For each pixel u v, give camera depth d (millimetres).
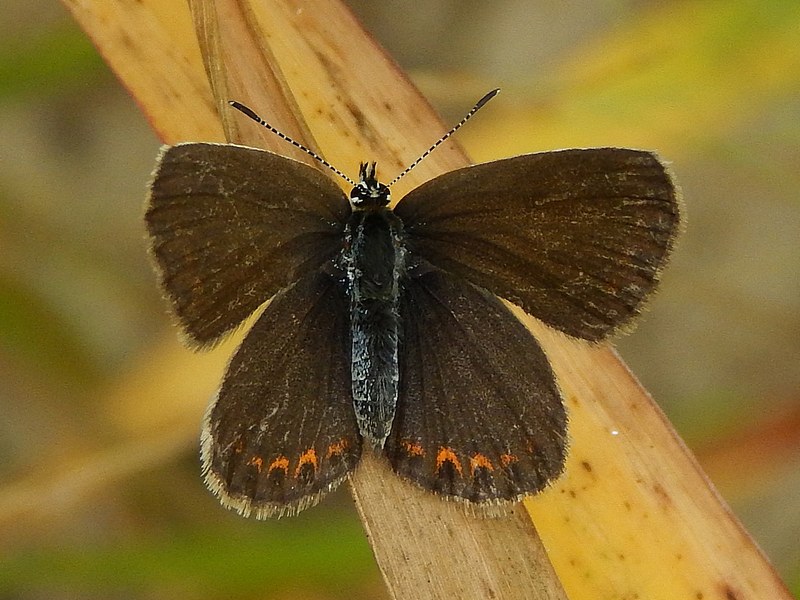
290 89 140
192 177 135
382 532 137
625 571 135
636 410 137
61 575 157
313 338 141
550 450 137
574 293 139
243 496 139
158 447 160
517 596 135
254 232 138
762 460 157
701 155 169
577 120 155
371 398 140
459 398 140
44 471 159
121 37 139
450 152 142
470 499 136
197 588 160
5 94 159
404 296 142
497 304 141
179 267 136
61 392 166
